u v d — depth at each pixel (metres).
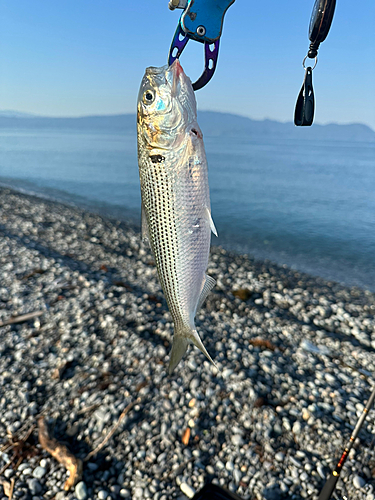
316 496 0.45
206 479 0.48
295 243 1.78
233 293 1.09
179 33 0.23
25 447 0.51
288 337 0.82
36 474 0.48
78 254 1.35
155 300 0.94
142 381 0.63
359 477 0.47
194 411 0.57
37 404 0.59
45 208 2.22
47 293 0.95
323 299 1.08
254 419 0.56
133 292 0.99
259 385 0.63
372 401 0.40
